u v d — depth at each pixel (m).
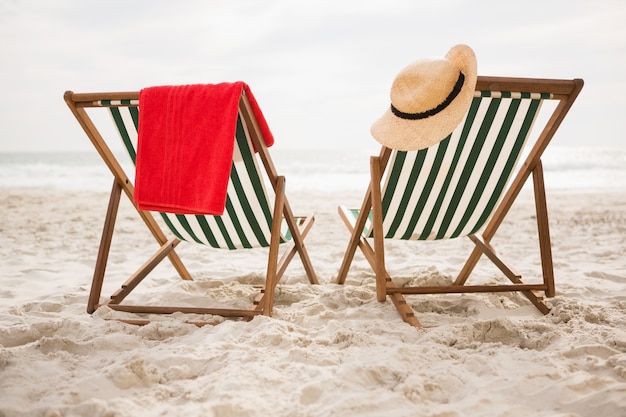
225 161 1.97
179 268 2.91
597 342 1.84
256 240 2.51
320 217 6.43
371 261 2.46
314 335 2.02
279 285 2.83
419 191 2.25
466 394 1.48
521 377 1.56
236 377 1.57
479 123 2.05
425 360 1.71
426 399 1.46
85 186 12.86
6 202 8.12
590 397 1.41
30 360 1.71
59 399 1.42
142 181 2.11
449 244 4.24
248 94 1.97
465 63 1.95
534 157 2.28
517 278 2.49
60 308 2.47
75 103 2.11
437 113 1.95
